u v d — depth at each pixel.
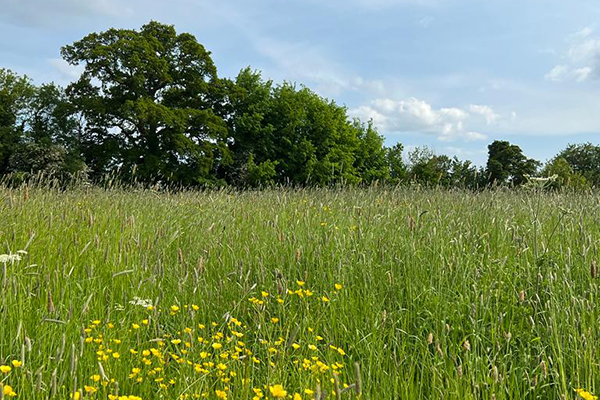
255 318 3.82
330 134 39.34
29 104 36.62
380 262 4.59
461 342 3.20
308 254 4.77
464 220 5.38
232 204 7.34
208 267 4.88
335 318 3.81
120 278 4.21
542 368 2.77
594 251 4.01
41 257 4.48
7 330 3.06
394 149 49.50
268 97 38.75
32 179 8.38
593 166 70.44
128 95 31.61
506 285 4.03
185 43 34.47
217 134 33.03
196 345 3.29
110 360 2.88
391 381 2.86
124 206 7.02
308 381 2.84
